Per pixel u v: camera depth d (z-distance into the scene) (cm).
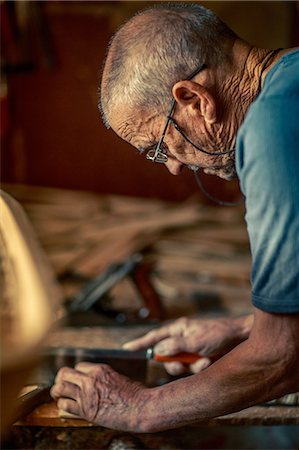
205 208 719
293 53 164
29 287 121
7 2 516
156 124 173
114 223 617
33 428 200
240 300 409
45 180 823
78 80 797
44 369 223
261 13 745
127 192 805
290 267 153
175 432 213
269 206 153
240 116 171
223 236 580
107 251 504
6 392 110
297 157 151
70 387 191
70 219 639
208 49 167
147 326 329
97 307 340
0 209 133
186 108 170
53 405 201
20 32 546
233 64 169
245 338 222
